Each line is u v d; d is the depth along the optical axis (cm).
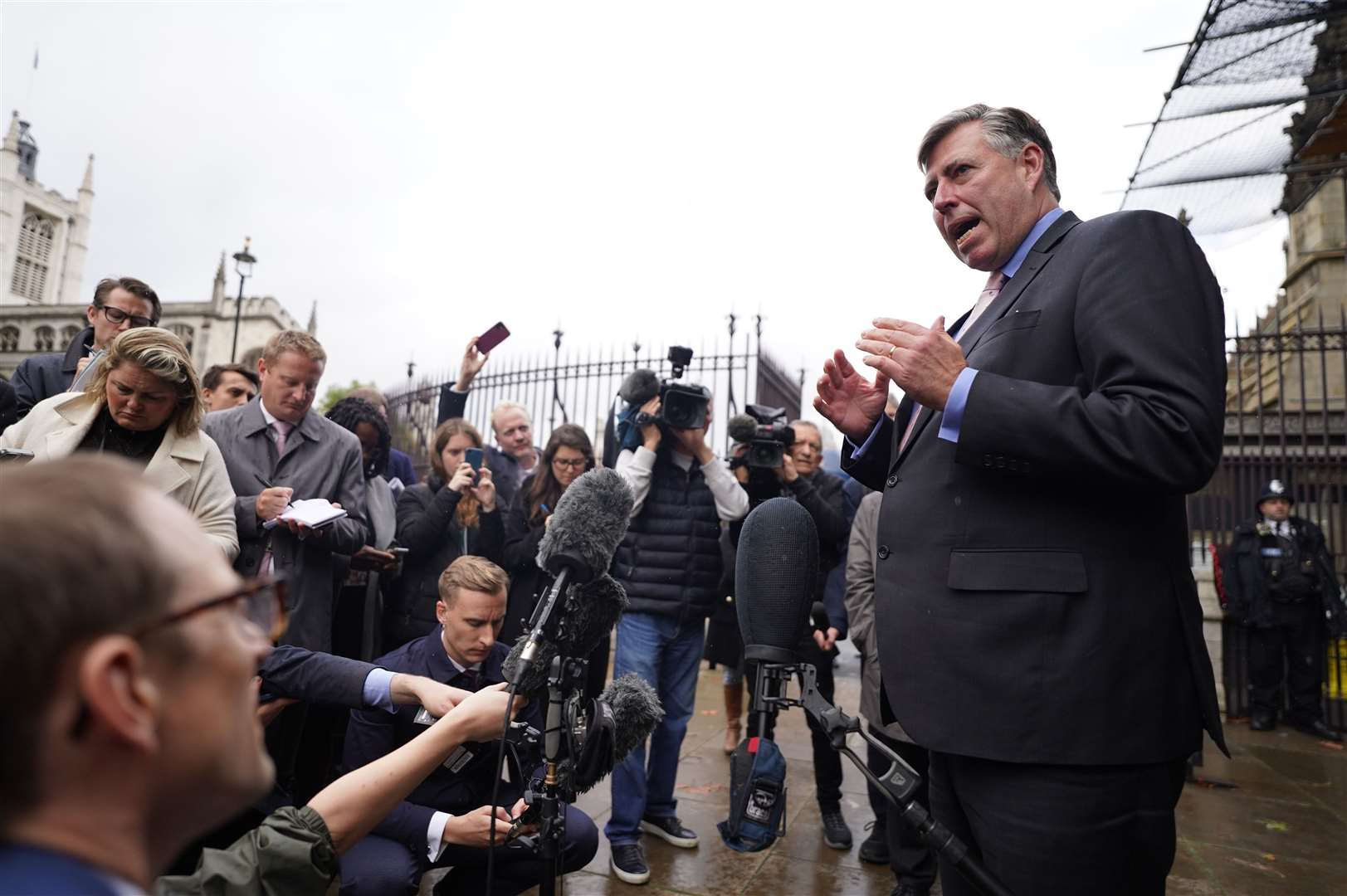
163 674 53
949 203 170
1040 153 168
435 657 259
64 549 49
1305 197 528
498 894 244
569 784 154
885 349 146
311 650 292
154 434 266
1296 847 376
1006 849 134
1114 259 141
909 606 148
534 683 152
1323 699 640
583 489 172
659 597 344
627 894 304
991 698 135
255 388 405
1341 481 669
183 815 57
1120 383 133
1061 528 138
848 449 200
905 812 132
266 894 111
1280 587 623
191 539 59
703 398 343
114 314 355
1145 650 134
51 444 251
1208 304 139
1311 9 355
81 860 50
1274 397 1000
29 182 7888
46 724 48
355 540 315
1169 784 137
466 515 369
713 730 562
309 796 312
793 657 142
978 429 134
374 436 371
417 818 219
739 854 344
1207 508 722
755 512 152
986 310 164
